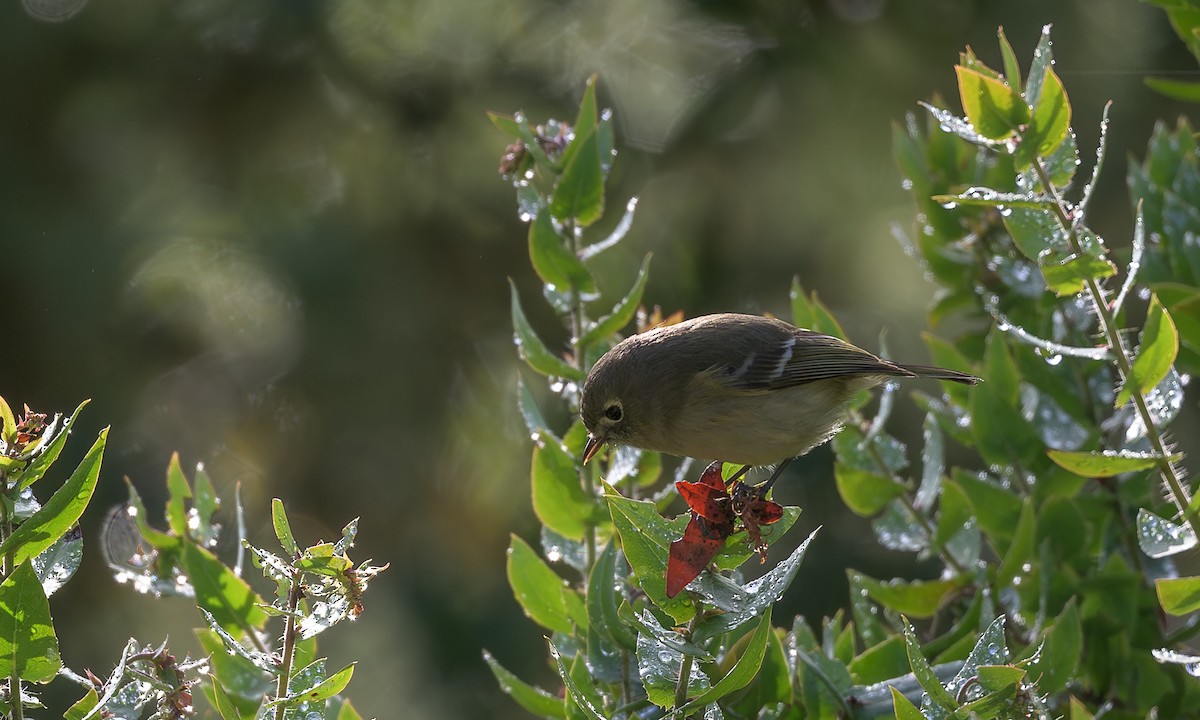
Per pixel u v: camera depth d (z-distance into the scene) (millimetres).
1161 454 4738
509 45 14125
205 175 13945
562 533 5660
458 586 13273
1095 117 13406
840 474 6520
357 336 13328
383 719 12680
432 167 13992
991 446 6328
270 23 13578
